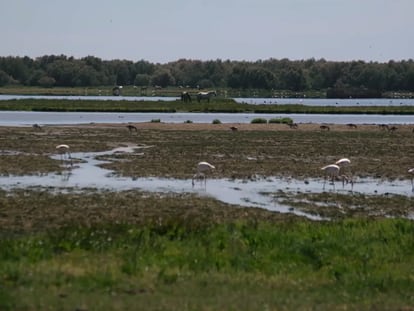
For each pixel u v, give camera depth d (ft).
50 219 175.52
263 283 109.09
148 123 577.84
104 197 213.25
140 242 130.41
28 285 100.01
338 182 261.03
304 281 112.06
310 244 133.39
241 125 569.23
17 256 116.78
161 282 105.70
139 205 200.34
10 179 250.16
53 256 119.14
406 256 131.44
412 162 328.49
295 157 341.21
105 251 123.95
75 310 88.28
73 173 269.85
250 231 141.59
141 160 315.99
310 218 190.29
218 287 104.47
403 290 108.17
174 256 122.21
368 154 362.74
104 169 283.18
